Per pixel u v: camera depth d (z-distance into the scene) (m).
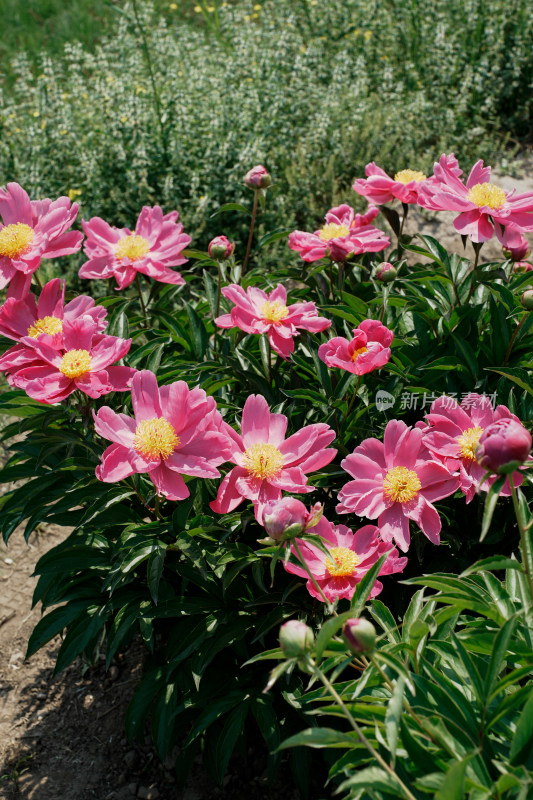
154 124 6.01
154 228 3.28
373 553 2.35
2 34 9.13
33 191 5.61
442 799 1.55
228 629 2.52
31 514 2.74
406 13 7.62
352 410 2.99
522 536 1.91
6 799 2.99
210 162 5.68
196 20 9.17
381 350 2.44
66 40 8.77
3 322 2.70
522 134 7.02
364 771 1.62
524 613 2.04
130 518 2.68
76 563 2.68
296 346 3.29
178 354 3.25
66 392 2.47
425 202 2.83
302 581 2.55
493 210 2.70
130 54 6.94
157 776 3.04
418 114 6.57
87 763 3.11
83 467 2.60
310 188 5.90
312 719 2.44
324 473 2.64
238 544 2.46
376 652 1.80
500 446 1.74
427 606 2.21
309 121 6.54
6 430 2.96
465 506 2.74
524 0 7.24
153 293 3.48
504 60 7.12
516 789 1.72
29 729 3.27
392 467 2.46
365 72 7.00
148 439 2.32
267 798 2.89
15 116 6.54
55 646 3.63
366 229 3.32
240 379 3.00
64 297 2.99
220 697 2.66
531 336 2.93
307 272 3.52
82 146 5.90
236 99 6.21
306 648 1.66
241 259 5.59
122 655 3.55
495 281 3.28
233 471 2.38
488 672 1.81
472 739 1.86
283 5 7.91
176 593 2.80
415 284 3.22
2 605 3.80
